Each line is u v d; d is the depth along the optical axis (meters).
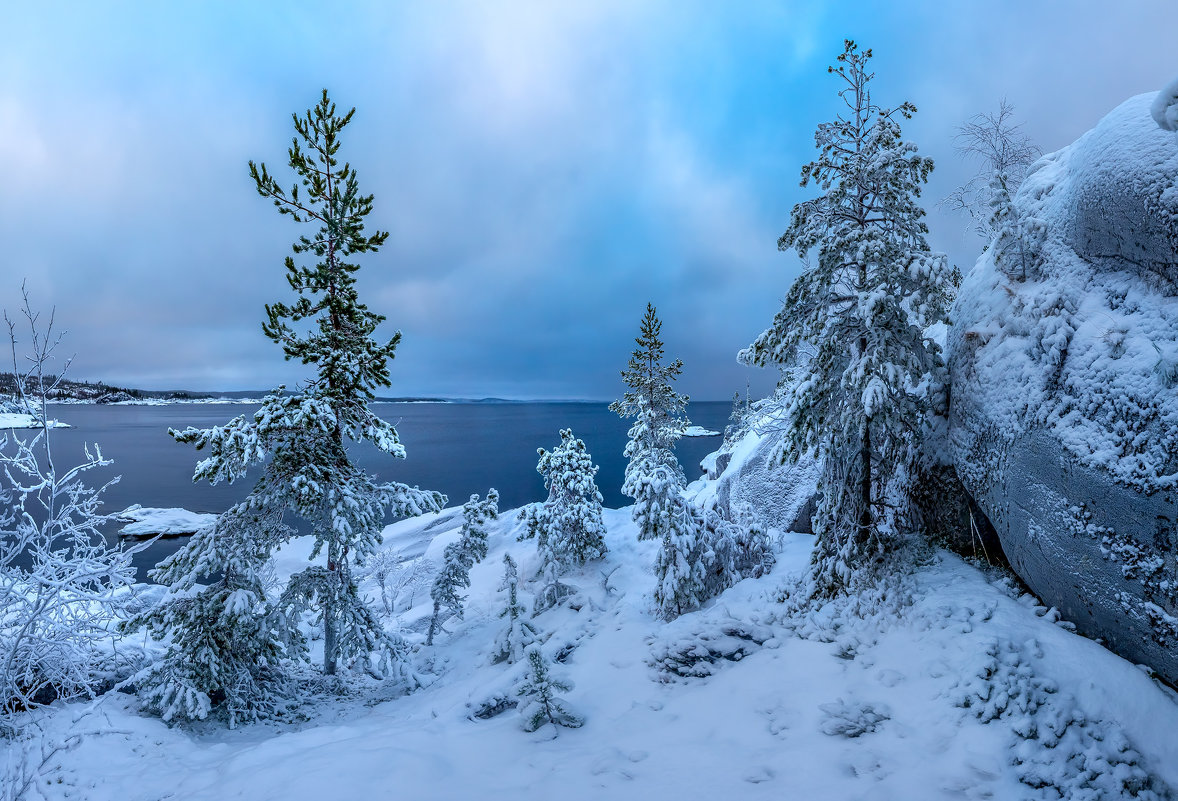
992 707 6.82
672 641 10.47
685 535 12.84
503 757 7.65
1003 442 9.18
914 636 8.70
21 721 9.62
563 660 11.89
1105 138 8.23
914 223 10.84
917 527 11.75
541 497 69.31
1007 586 9.49
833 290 11.84
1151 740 6.39
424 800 6.61
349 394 14.07
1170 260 7.46
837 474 11.67
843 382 10.57
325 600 13.63
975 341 10.19
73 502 10.03
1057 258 9.30
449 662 15.16
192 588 12.20
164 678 11.27
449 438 169.38
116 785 8.28
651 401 25.36
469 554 18.80
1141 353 7.43
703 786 6.42
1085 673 7.18
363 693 13.68
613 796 6.41
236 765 8.36
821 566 11.29
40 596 9.35
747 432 24.47
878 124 10.76
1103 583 7.55
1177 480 6.69
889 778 6.15
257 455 12.31
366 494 13.91
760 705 8.10
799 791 6.12
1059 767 6.05
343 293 13.66
